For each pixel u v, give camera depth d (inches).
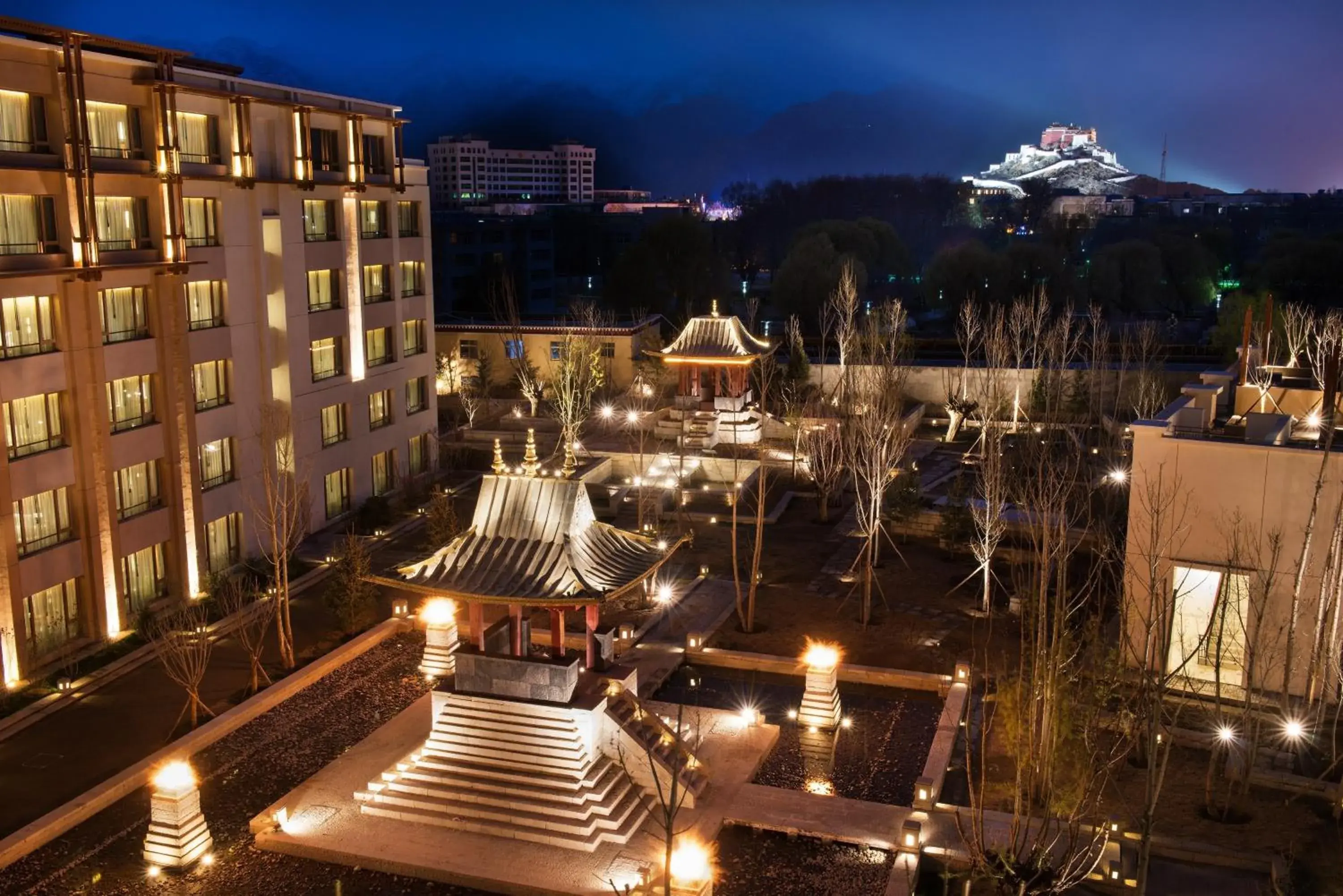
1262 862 967.6
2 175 1357.0
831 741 1246.3
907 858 983.0
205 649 1325.0
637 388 2901.1
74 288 1453.0
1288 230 4409.5
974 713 1288.1
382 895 954.7
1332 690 1241.4
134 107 1571.1
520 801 1039.6
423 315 2384.4
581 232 5905.5
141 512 1601.9
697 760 1118.4
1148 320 4389.8
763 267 6368.1
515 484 1091.9
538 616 1622.8
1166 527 1293.1
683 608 1640.0
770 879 970.1
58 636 1466.5
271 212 1861.5
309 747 1227.9
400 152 2266.2
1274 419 1272.1
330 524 2063.2
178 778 1001.5
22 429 1408.7
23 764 1198.3
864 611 1563.7
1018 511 1790.1
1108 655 1218.0
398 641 1542.8
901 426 2273.6
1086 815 936.3
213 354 1729.8
